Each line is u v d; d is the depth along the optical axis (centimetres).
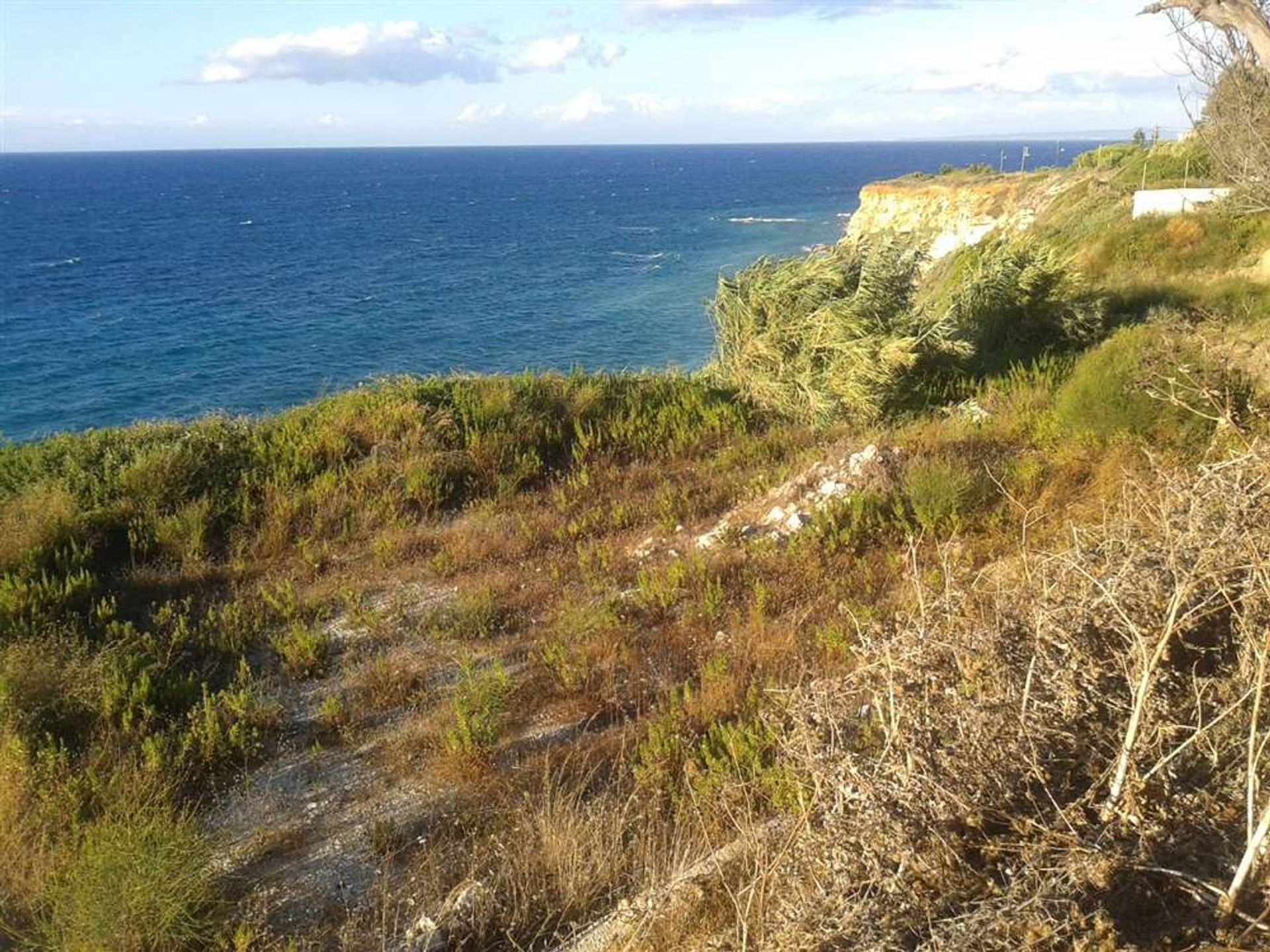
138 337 4088
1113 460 770
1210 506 345
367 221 10069
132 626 673
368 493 934
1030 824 285
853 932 271
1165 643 297
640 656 606
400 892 412
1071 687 315
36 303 4928
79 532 802
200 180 19650
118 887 376
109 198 14075
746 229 8531
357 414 1089
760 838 359
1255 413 711
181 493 898
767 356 1163
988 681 324
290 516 873
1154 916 284
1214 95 900
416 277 5800
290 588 725
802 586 678
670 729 507
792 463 956
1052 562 386
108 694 551
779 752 433
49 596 693
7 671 554
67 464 931
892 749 313
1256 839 264
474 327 4206
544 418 1087
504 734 537
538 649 632
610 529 855
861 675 357
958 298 1434
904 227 5372
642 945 348
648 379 1270
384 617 695
